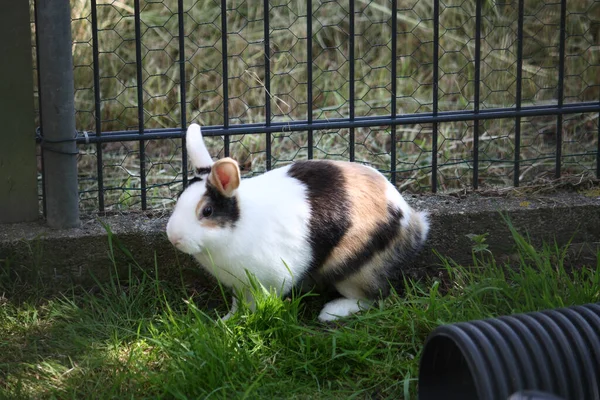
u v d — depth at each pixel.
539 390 3.46
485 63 7.38
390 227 4.61
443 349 3.76
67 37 4.68
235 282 4.52
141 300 4.75
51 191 4.90
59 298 4.86
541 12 7.55
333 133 6.87
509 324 3.65
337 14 7.73
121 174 6.31
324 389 4.04
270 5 7.76
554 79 7.30
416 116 5.32
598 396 3.52
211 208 4.25
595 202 5.25
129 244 4.95
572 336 3.61
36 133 5.02
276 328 4.26
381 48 7.67
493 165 6.48
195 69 7.30
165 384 3.93
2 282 4.84
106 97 7.03
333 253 4.54
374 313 4.46
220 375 3.96
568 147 6.74
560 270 4.70
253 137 6.71
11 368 4.16
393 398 3.98
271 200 4.42
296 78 7.36
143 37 7.39
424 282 5.09
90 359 4.20
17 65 4.75
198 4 7.64
